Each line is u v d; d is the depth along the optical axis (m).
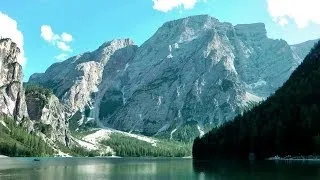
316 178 123.19
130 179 140.12
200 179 133.25
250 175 138.50
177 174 159.50
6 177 144.12
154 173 167.75
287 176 130.25
